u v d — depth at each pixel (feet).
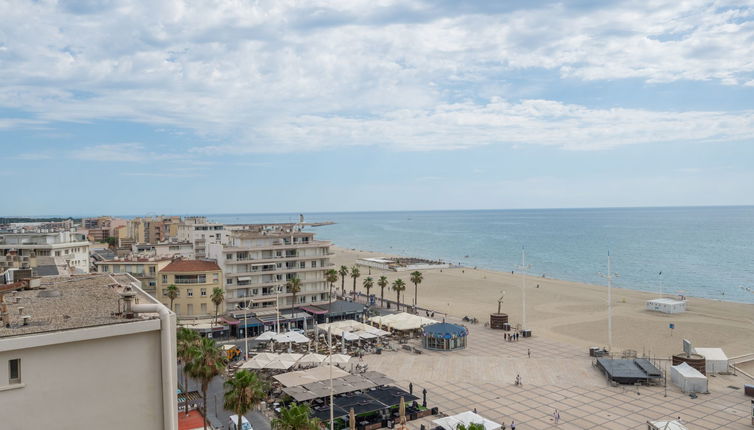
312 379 205.77
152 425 85.71
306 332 329.31
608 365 247.09
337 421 181.88
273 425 141.38
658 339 330.54
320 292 389.80
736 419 192.65
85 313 91.25
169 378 85.71
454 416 173.68
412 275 443.73
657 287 588.50
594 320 389.60
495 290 543.39
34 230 424.05
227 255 358.23
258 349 295.28
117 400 82.84
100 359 81.35
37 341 75.15
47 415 77.20
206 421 176.14
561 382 238.68
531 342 319.47
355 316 380.17
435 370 258.16
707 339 330.54
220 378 243.81
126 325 82.38
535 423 188.75
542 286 571.69
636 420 191.72
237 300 352.90
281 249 377.30
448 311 430.61
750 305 460.55
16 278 128.47
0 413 73.41
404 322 324.60
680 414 197.98
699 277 650.84
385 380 213.46
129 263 385.70
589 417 194.80
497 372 254.68
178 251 538.88
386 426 186.29
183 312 341.82
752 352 299.58
